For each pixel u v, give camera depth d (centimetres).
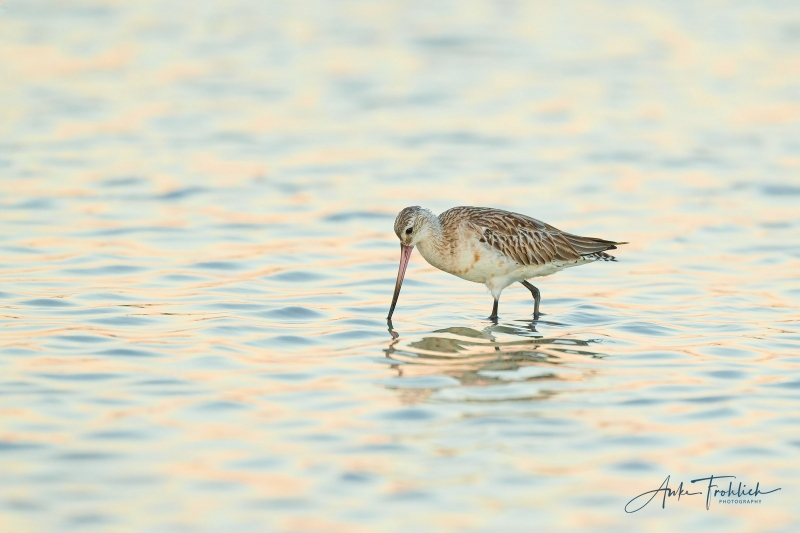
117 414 1152
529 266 1598
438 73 3303
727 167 2447
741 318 1547
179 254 1833
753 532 955
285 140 2630
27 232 1928
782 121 2827
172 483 1003
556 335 1474
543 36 3788
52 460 1041
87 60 3366
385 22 3975
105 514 948
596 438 1116
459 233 1590
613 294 1681
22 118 2744
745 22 3975
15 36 3631
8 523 929
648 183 2331
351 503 975
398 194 2236
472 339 1452
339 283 1716
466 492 998
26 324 1449
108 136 2616
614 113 2905
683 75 3291
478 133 2716
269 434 1111
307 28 3869
